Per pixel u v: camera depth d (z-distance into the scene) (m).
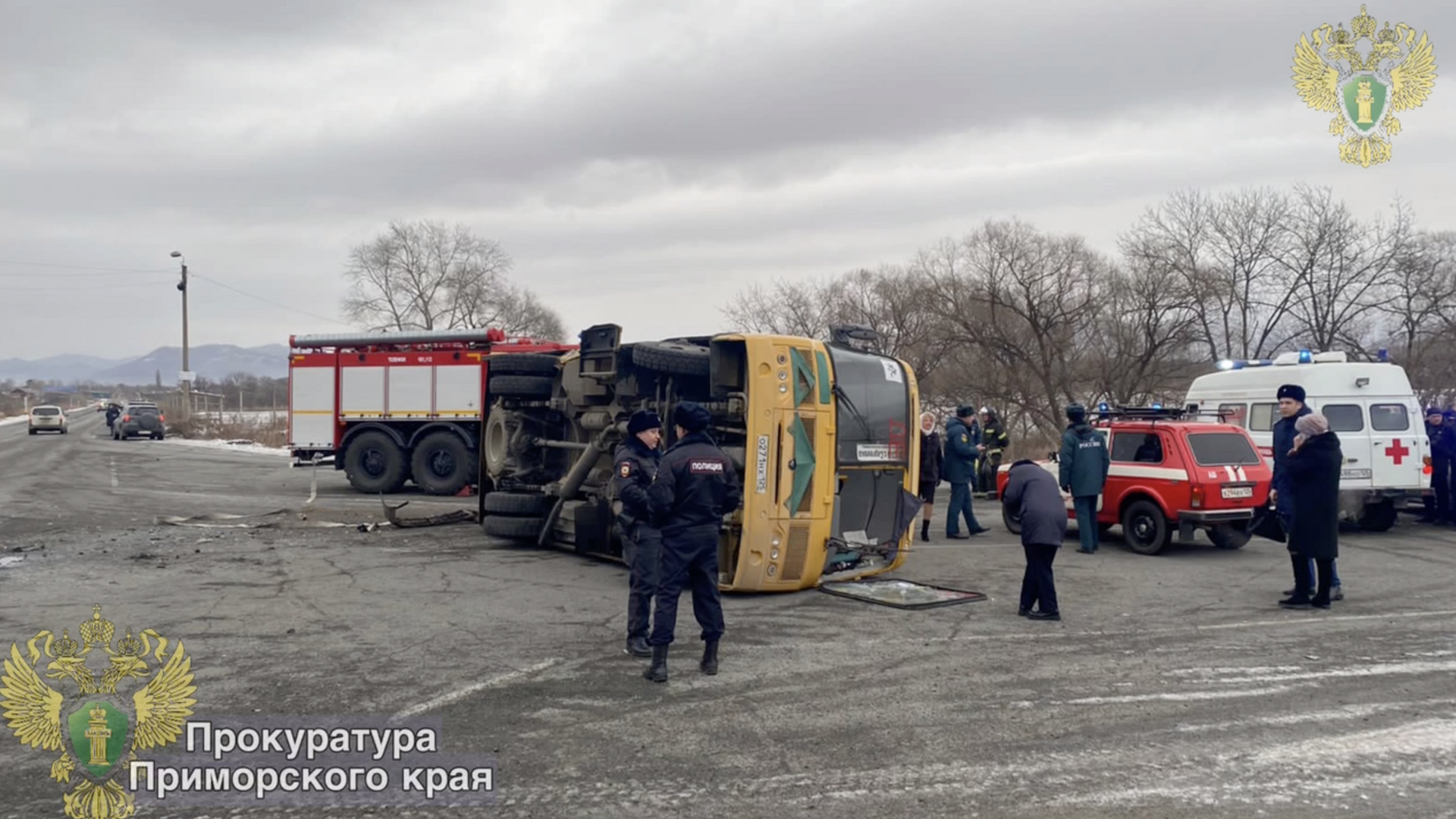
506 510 12.14
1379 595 9.55
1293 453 8.84
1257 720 5.72
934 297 31.83
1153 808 4.46
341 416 19.73
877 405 10.26
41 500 17.39
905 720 5.73
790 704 6.01
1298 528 8.80
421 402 19.41
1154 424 12.35
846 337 10.67
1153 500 12.08
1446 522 14.90
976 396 31.22
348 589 9.44
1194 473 11.66
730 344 9.38
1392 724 5.63
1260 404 14.52
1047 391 30.31
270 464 28.09
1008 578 10.48
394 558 11.35
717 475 6.60
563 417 12.24
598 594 9.39
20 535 13.03
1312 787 4.71
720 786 4.74
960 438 13.62
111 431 51.91
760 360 9.10
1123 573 10.86
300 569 10.54
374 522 14.49
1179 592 9.73
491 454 12.91
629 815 4.40
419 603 8.86
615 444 10.88
